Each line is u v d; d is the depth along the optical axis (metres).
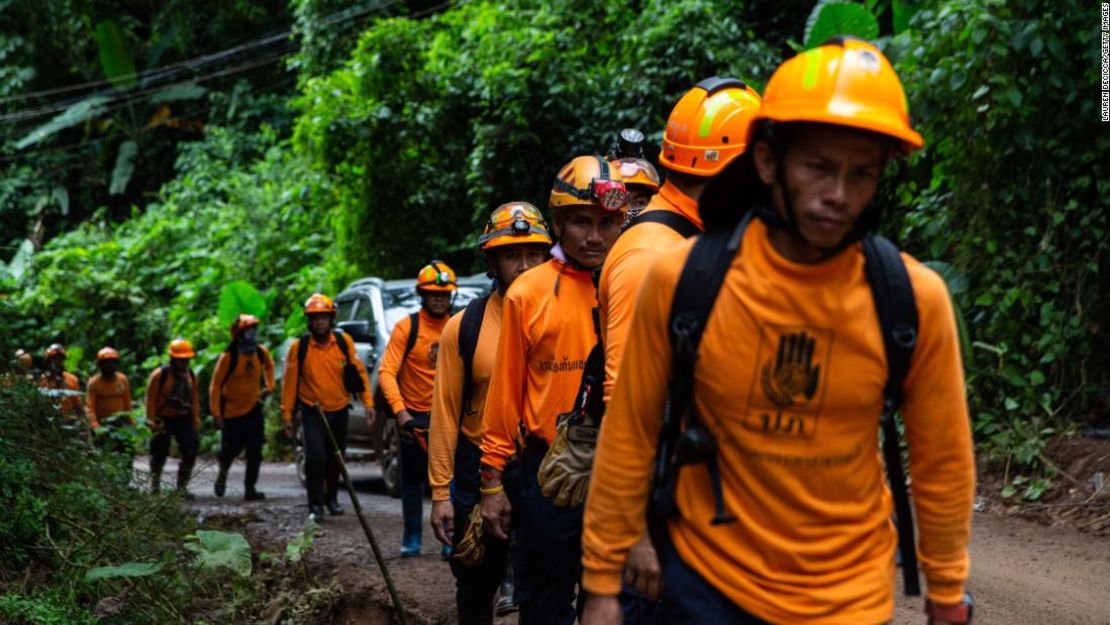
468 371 5.04
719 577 2.37
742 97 3.57
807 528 2.33
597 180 4.15
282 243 22.16
